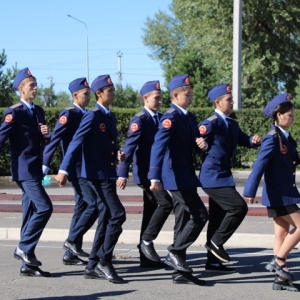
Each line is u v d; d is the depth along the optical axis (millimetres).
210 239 8727
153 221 9039
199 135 8453
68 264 9250
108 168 8211
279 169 7637
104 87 8398
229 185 8398
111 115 8500
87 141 8234
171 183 7934
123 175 8812
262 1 38062
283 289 7785
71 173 9102
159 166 7836
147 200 9234
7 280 8281
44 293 7656
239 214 8391
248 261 9461
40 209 8328
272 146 7559
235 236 10672
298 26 39438
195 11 41438
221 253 8578
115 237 8156
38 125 8508
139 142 9094
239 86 26453
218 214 8797
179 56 42344
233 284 8109
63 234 11188
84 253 9250
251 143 8914
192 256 9859
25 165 8352
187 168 8016
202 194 17828
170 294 7605
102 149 8234
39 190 8367
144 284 8109
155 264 9102
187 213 8133
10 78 29797
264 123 26391
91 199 8727
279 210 7641
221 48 40562
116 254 10078
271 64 39531
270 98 41312
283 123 7695
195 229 7918
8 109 8367
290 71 41125
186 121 8109
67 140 9414
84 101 9516
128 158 8852
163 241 10789
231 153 8602
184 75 8203
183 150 8023
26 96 8484
